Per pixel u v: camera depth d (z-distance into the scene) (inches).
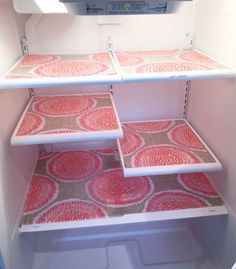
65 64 38.3
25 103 46.6
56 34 45.7
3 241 32.6
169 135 48.7
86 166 51.5
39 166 51.3
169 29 47.2
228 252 40.7
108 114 41.9
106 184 47.1
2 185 34.2
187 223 53.1
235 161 38.0
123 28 46.4
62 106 45.2
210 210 41.4
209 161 41.2
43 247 48.9
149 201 43.5
